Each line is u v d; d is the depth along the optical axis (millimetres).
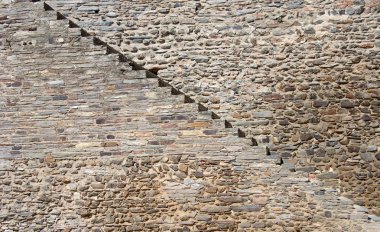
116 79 10625
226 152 10148
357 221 9539
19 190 10516
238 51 11977
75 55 10766
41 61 10812
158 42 12211
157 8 12305
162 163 10305
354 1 11781
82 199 10398
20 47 10875
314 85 11703
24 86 10773
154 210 10242
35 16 10953
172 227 10164
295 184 9852
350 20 11758
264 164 10000
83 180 10445
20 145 10625
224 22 12086
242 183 10031
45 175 10516
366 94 11547
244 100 11836
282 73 11812
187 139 10297
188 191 10172
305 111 11656
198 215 10102
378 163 11328
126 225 10289
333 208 9648
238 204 10000
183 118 10359
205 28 12117
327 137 11539
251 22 12016
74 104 10648
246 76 11898
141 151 10383
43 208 10445
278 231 9812
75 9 12438
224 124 10242
